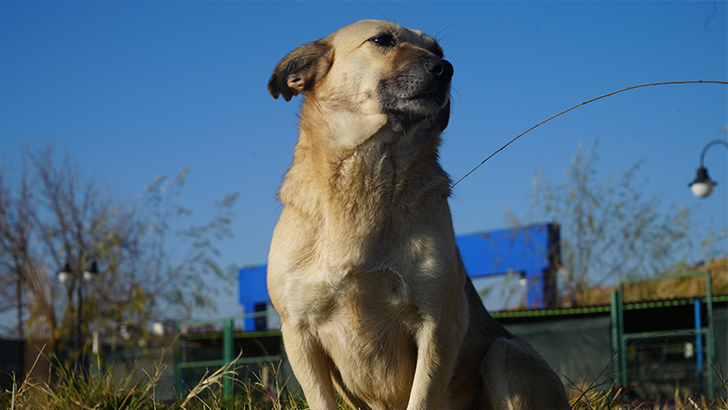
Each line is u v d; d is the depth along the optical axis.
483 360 4.11
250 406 4.78
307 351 3.71
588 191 20.22
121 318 18.86
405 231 3.62
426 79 3.85
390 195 3.63
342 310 3.66
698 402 5.45
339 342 3.72
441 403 3.77
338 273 3.56
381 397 3.87
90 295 18.61
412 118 3.85
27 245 19.77
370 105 3.89
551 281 18.20
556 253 18.45
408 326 3.67
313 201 3.72
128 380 4.92
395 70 3.89
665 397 8.80
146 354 12.77
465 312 3.82
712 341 9.20
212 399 4.83
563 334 10.30
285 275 3.70
